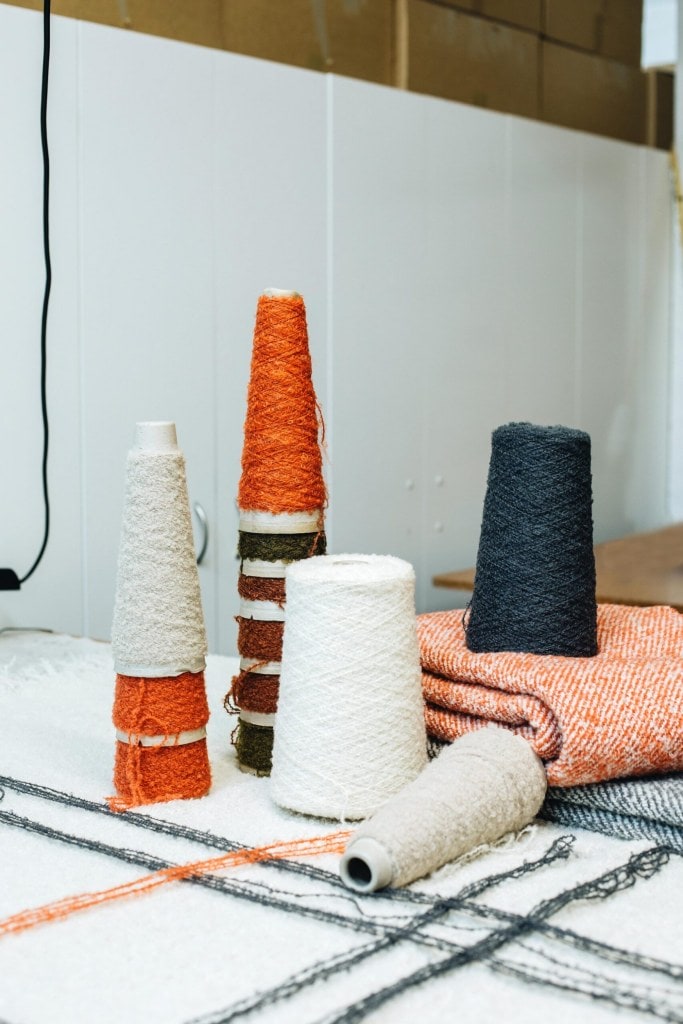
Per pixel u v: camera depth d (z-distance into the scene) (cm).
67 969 65
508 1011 61
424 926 70
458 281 259
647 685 87
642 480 338
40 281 179
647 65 373
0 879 78
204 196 201
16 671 142
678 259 344
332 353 228
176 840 84
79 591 188
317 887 76
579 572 97
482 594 99
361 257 233
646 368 335
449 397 258
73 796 93
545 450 96
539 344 288
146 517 89
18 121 175
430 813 77
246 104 207
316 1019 60
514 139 273
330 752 84
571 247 298
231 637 212
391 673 84
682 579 203
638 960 65
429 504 254
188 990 63
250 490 95
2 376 176
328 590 83
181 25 200
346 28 233
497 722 91
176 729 90
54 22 177
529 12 282
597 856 82
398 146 239
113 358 189
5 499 178
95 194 185
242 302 209
